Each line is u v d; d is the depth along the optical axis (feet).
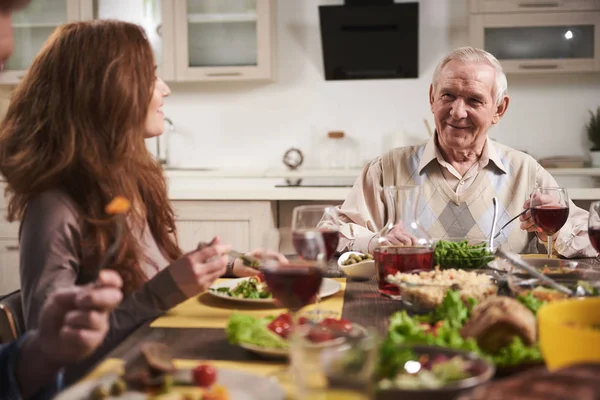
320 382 2.25
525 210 6.01
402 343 3.22
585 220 6.93
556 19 13.21
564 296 3.99
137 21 14.07
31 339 3.36
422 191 8.04
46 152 4.58
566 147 14.48
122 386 2.80
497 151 8.11
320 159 15.03
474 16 13.48
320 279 3.62
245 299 4.53
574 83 14.32
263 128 15.14
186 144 15.34
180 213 12.73
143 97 4.79
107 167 4.63
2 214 13.23
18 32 14.17
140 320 4.23
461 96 7.63
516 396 2.23
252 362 3.39
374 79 14.67
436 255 5.17
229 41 14.06
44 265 4.28
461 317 3.77
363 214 8.21
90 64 4.65
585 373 2.33
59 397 2.76
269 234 3.86
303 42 14.83
